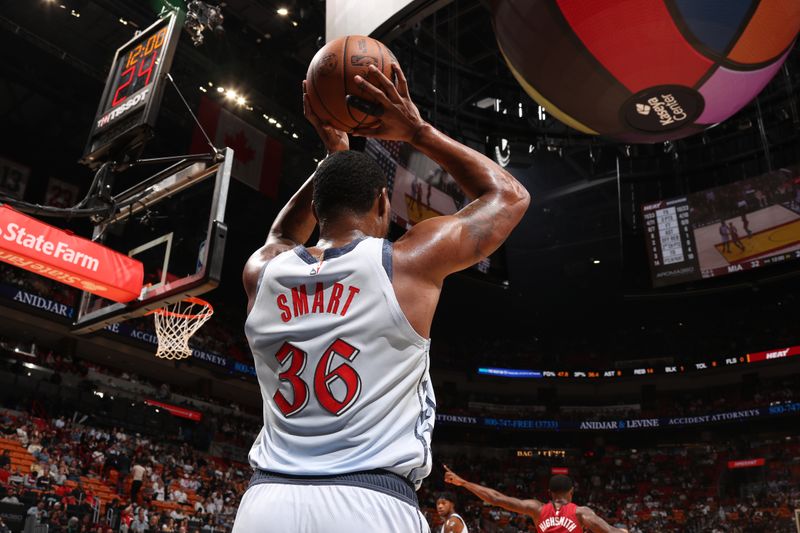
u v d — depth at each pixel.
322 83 1.76
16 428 17.59
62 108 22.53
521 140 20.58
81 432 19.17
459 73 20.00
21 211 6.07
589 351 34.41
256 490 1.36
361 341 1.38
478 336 35.66
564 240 31.05
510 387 32.94
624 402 32.47
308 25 20.62
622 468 30.33
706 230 18.06
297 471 1.32
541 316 34.91
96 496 16.34
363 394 1.35
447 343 34.19
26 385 19.20
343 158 1.58
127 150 6.74
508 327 35.53
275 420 1.43
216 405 25.95
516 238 31.23
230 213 27.31
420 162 15.39
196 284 5.91
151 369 24.86
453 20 19.72
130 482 18.00
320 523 1.24
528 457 31.56
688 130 10.26
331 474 1.29
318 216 1.59
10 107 21.98
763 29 8.53
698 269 17.84
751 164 24.14
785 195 17.22
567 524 4.87
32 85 21.31
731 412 28.83
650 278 18.70
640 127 10.18
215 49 21.55
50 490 15.20
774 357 28.64
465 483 5.16
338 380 1.37
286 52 21.95
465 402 32.22
